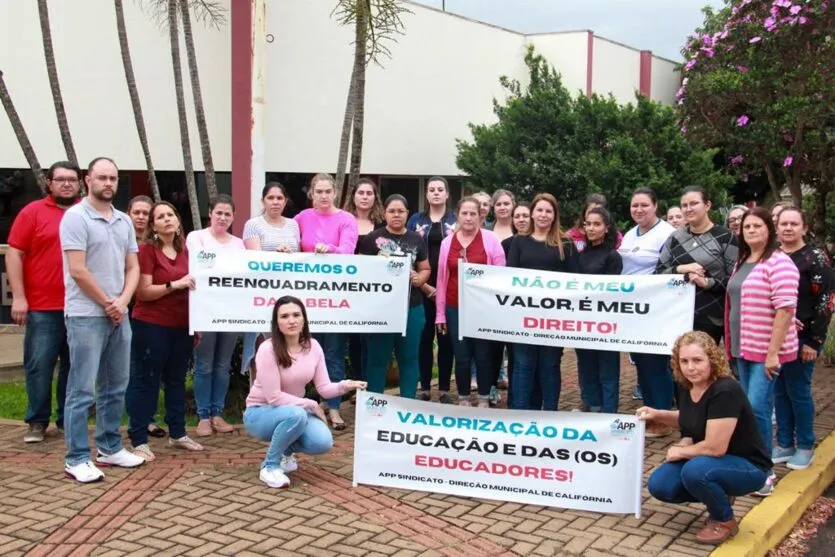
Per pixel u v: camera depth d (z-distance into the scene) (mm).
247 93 12406
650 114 14461
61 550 4492
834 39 9211
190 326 6297
